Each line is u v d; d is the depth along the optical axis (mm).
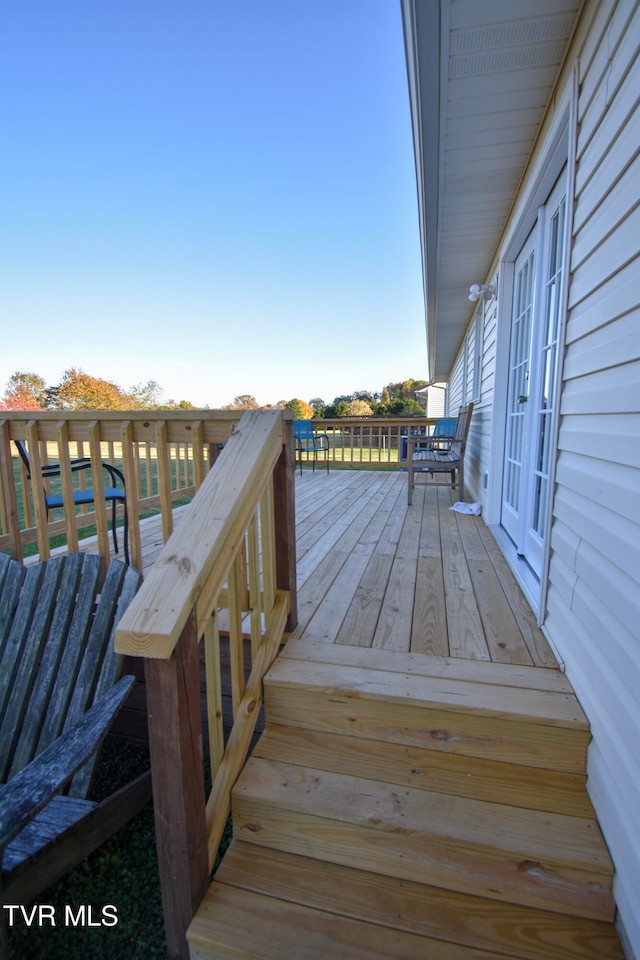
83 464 2562
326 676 1452
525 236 2750
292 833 1236
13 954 1172
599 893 1049
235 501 1162
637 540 997
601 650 1174
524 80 1812
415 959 993
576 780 1261
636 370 1015
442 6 1449
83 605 1698
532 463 2342
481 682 1412
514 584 2248
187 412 1606
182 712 949
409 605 1995
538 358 2293
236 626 1327
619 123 1151
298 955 1000
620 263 1111
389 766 1353
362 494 5008
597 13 1337
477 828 1156
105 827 1367
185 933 1051
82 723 1226
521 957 993
